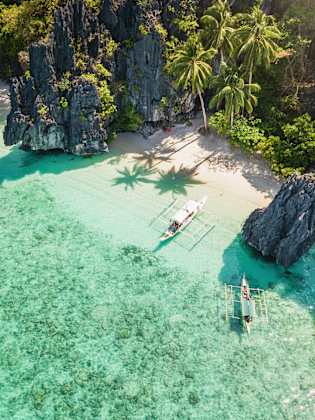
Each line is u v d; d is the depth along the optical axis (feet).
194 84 181.78
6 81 244.22
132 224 171.42
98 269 156.25
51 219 173.37
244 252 161.99
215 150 203.72
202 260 159.33
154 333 138.41
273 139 190.90
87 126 193.88
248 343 136.36
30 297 147.23
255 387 126.62
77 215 174.91
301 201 149.18
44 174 192.34
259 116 208.54
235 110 183.01
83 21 190.80
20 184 187.32
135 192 183.83
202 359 132.46
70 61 191.62
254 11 181.16
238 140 195.62
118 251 162.09
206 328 139.85
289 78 210.59
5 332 137.69
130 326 140.05
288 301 147.64
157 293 149.38
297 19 206.18
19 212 175.73
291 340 137.18
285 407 122.72
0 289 149.07
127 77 205.46
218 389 126.11
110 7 195.11
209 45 191.11
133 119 207.72
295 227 149.79
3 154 202.28
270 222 154.51
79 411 121.08
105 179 189.88
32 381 126.93
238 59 209.56
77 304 145.69
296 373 129.70
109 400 123.44
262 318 142.31
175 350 134.51
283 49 206.28
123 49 201.67
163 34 195.42
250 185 186.80
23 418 119.44
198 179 189.57
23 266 156.56
